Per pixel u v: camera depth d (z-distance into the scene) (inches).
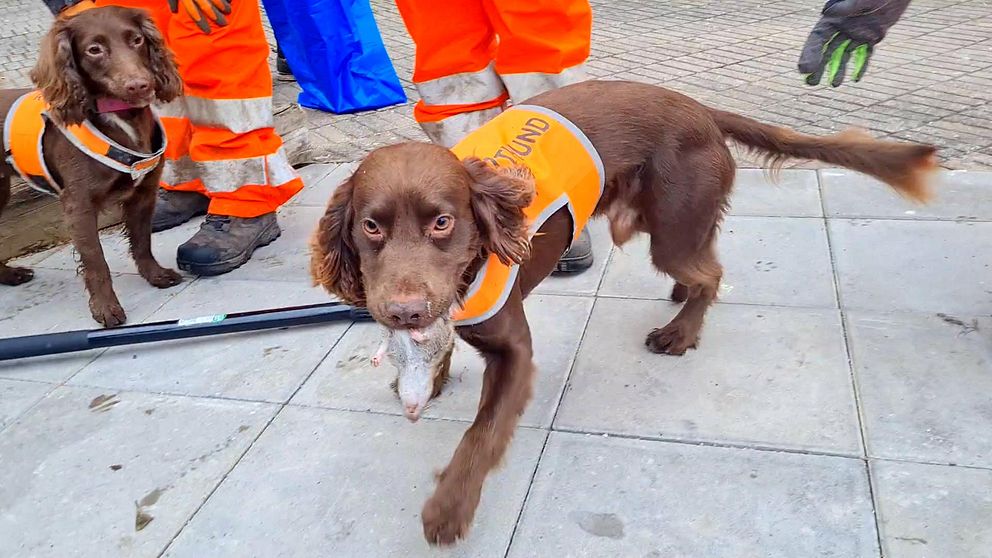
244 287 67.9
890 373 48.5
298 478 45.2
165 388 54.5
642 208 49.8
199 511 43.5
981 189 70.4
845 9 46.8
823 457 42.7
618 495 41.8
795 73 111.3
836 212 69.1
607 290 61.7
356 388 52.6
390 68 114.3
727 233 67.2
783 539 38.2
